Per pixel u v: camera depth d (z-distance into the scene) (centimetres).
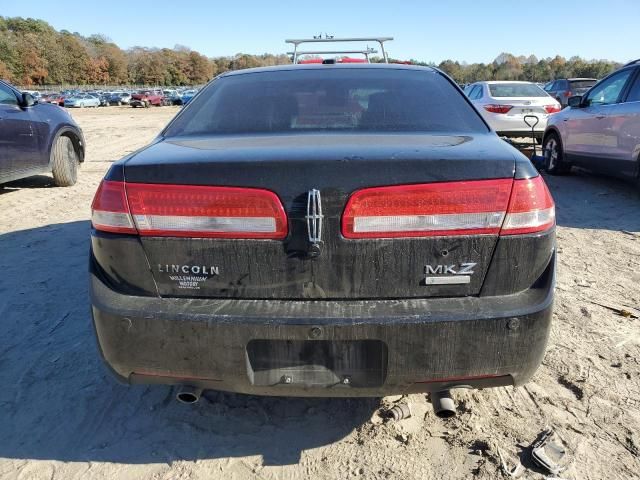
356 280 193
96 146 1327
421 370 192
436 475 216
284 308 192
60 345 321
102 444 239
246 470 222
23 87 10638
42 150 708
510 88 1084
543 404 257
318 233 188
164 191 194
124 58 13962
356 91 279
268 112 266
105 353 204
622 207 628
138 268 200
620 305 362
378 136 233
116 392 276
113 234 200
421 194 188
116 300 200
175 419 255
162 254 197
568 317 344
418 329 187
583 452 225
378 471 219
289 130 251
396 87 283
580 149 743
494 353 191
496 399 262
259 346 195
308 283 194
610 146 672
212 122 265
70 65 12200
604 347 307
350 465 223
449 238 190
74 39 12719
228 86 297
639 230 537
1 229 558
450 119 258
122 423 253
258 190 190
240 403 266
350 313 189
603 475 213
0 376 290
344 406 261
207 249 194
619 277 413
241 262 194
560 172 827
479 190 189
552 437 234
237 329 190
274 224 190
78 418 256
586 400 260
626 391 266
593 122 706
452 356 190
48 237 527
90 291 205
